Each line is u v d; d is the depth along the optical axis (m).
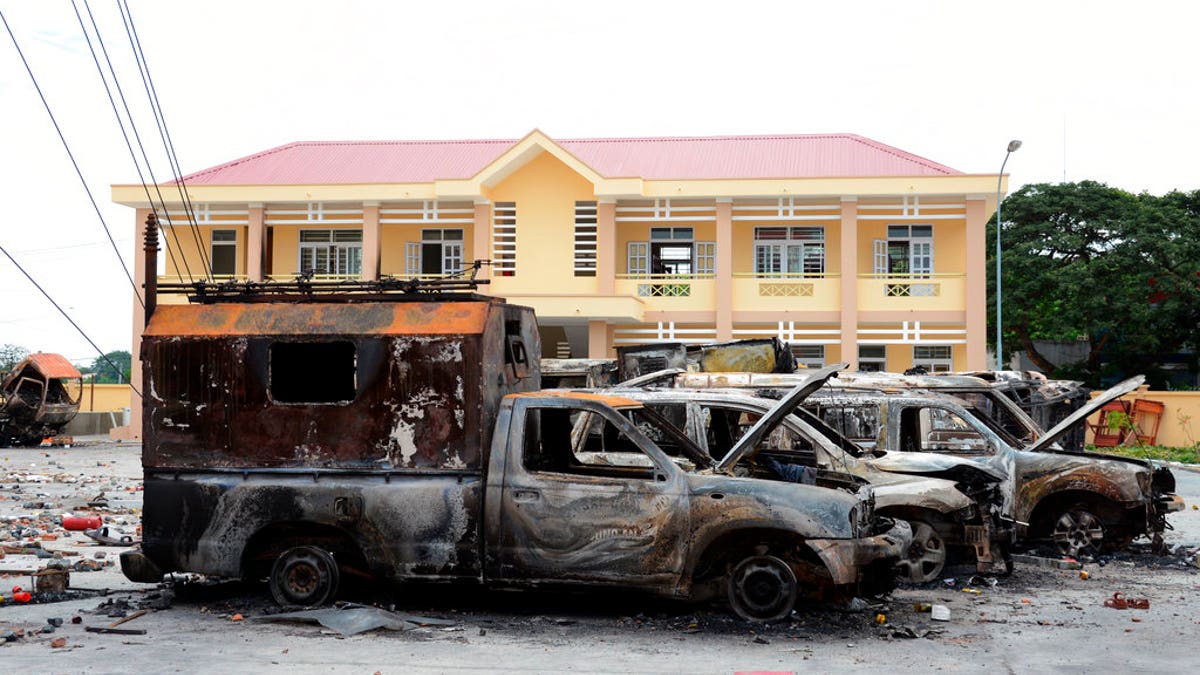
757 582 7.78
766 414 8.23
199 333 8.34
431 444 8.05
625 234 36.00
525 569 7.87
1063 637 7.64
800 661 6.78
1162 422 35.34
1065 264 44.50
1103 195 44.44
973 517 9.65
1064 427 10.61
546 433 9.20
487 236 35.47
